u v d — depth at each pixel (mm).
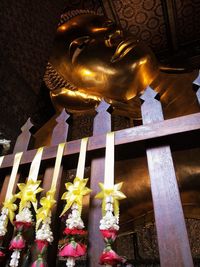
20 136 1239
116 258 712
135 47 2797
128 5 3826
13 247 848
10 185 1043
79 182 901
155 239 2928
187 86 2641
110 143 940
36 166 1029
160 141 898
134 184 1771
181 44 4320
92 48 2793
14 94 1708
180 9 3842
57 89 3270
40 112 4141
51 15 2238
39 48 2010
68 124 1141
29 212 927
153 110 982
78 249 780
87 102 3131
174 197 779
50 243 857
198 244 2820
